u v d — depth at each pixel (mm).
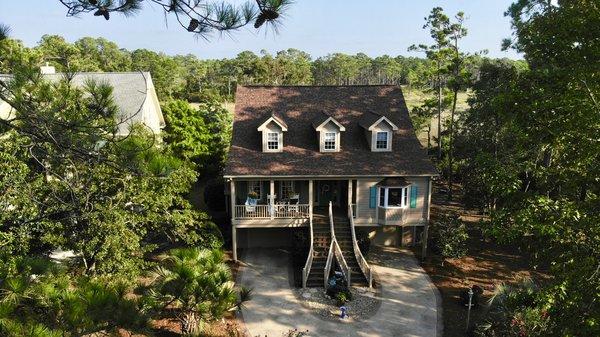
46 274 8930
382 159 27141
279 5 6000
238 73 98688
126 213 17312
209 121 41156
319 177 25938
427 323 20562
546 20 16641
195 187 39094
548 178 15922
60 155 8586
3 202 13391
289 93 31219
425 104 43562
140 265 18297
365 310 21641
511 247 28203
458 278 24656
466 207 32438
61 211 11891
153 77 87250
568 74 14117
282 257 27594
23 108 7625
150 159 9164
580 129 13273
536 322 15734
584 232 12586
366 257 27234
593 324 10773
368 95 31141
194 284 12656
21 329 6883
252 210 26625
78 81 22516
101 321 8508
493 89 30641
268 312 21406
